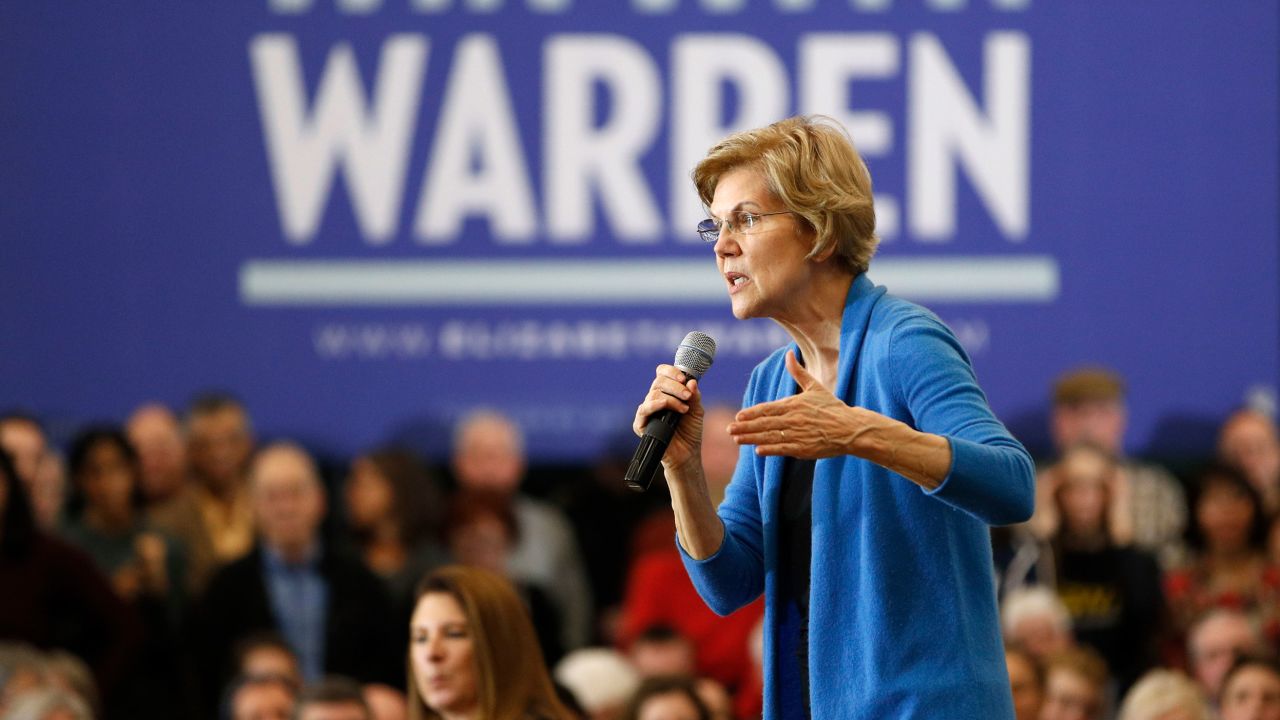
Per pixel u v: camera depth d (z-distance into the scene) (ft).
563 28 35.55
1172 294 34.94
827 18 35.24
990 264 35.01
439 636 16.93
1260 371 34.88
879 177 35.09
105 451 30.71
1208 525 30.71
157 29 35.83
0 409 35.45
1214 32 35.09
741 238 11.23
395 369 35.45
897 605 10.71
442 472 35.27
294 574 29.43
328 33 35.78
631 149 35.40
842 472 11.02
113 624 28.73
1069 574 29.19
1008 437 10.30
